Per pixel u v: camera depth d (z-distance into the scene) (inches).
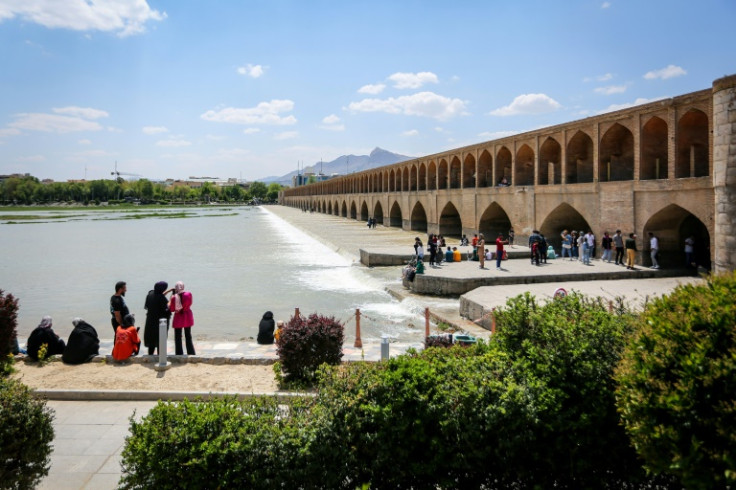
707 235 748.6
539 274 649.6
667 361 123.0
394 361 165.5
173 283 815.1
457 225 1457.9
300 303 650.2
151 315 347.9
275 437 148.6
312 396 172.1
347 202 2564.0
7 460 150.3
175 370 319.0
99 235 1861.5
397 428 146.7
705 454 114.0
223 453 143.3
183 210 4886.8
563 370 156.6
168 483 143.0
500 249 714.2
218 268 981.2
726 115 518.0
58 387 286.5
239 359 335.0
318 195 3587.6
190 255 1206.3
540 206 973.8
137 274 917.8
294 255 1181.7
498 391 152.8
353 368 171.9
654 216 716.7
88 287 794.8
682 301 132.4
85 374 309.9
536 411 148.9
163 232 2004.2
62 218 3159.5
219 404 161.6
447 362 170.2
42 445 162.4
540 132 986.7
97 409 263.9
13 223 2620.6
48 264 1063.0
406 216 1690.5
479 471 149.6
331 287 763.4
